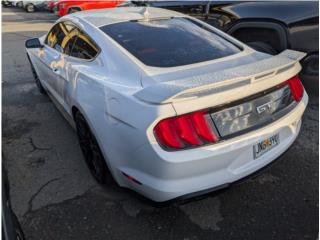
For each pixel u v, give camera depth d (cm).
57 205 252
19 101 467
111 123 214
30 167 302
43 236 223
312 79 386
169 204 199
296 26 377
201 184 194
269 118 215
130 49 244
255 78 196
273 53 404
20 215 242
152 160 188
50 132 370
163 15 307
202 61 240
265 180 271
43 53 385
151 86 194
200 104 182
